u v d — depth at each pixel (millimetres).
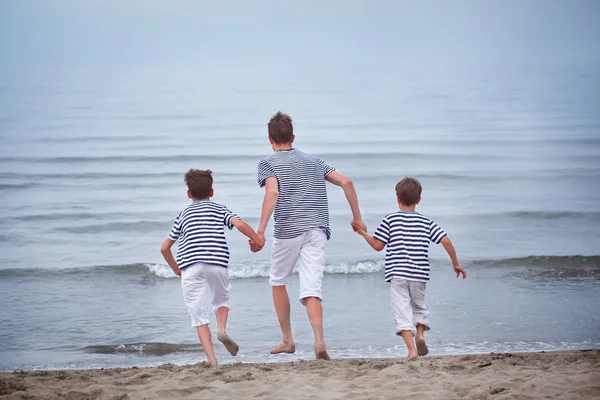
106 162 30359
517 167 27188
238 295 10516
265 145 37281
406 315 5871
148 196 21781
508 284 10742
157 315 9438
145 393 4613
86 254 14047
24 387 4922
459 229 16047
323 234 6078
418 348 5875
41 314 9461
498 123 45062
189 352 7793
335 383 4828
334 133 41938
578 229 15766
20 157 31422
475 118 48531
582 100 59656
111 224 17172
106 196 21734
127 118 52188
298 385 4750
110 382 5098
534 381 4637
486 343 7859
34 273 12133
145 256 13891
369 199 20688
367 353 7605
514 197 20500
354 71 132500
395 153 32406
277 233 6027
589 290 10312
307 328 8672
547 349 7590
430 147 34594
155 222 17406
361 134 41188
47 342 8188
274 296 6215
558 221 16719
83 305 9984
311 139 39094
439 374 5023
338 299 10195
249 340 8211
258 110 58438
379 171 27078
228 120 51031
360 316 9219
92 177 26016
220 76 122750
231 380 4996
